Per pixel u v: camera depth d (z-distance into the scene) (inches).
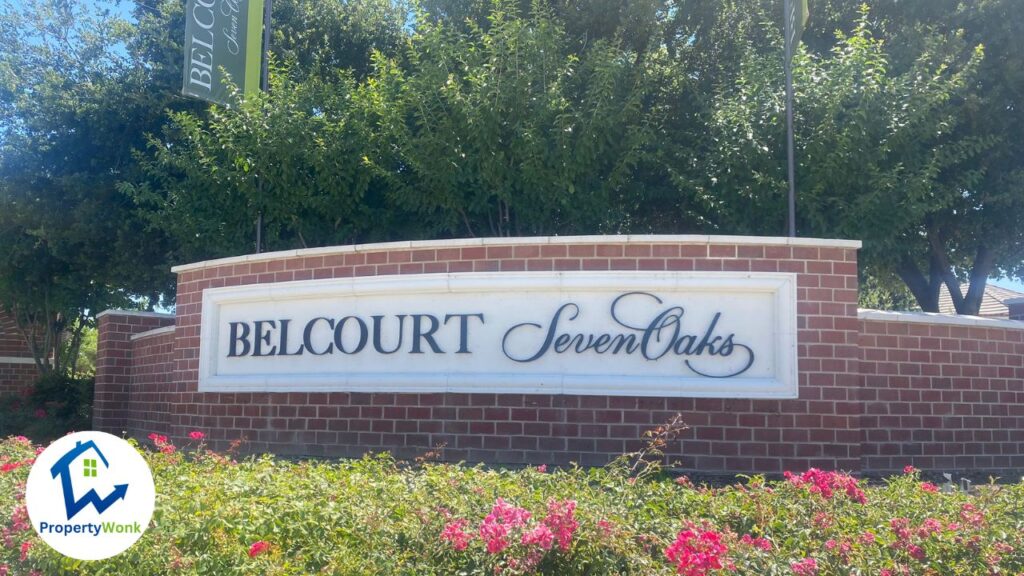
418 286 387.9
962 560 190.9
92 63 766.5
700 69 642.8
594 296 373.7
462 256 385.4
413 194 528.7
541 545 172.6
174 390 454.3
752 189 507.5
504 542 174.4
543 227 544.4
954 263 753.0
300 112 534.0
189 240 598.9
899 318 402.3
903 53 575.8
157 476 251.3
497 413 378.0
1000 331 426.6
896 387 399.5
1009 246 657.0
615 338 370.3
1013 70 568.7
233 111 533.3
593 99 513.3
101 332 619.5
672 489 232.2
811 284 365.1
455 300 386.6
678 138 597.0
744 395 360.8
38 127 700.0
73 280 771.4
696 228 603.2
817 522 206.7
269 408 417.4
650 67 583.5
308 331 411.2
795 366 360.8
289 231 587.2
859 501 224.1
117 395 602.2
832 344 363.3
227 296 432.5
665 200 599.2
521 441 374.3
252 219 568.1
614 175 526.6
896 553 189.9
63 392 731.4
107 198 703.1
